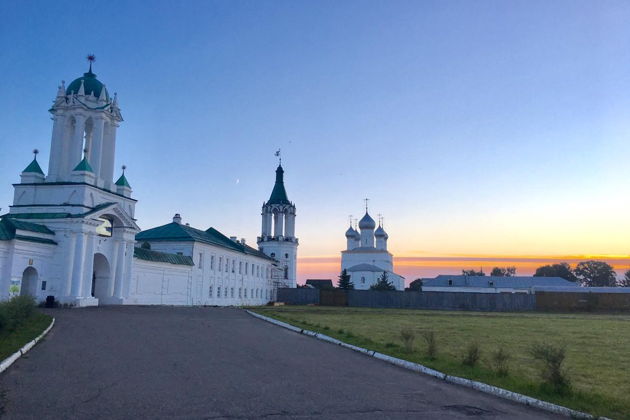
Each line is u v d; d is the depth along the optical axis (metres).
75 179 38.31
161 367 11.90
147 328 21.20
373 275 108.31
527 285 102.06
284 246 91.81
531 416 8.83
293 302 76.44
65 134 41.19
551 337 23.73
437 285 103.88
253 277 74.94
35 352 13.46
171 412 8.01
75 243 36.72
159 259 48.25
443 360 14.05
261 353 15.12
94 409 8.05
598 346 20.02
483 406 9.40
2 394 8.82
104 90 42.78
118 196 42.84
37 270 34.66
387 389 10.59
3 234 32.00
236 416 7.92
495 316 46.88
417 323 32.62
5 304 17.17
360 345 17.44
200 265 57.00
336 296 74.12
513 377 11.73
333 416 8.20
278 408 8.53
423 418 8.37
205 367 12.15
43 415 7.66
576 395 9.95
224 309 41.84
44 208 37.66
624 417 8.59
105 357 13.09
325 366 13.24
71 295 35.88
